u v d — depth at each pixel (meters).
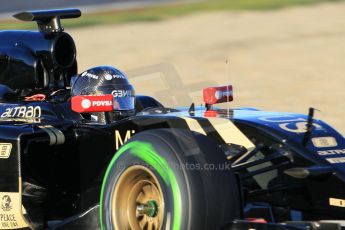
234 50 70.19
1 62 24.58
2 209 20.81
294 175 19.03
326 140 20.66
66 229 20.16
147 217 18.22
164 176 17.27
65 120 22.42
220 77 59.38
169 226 17.02
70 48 25.00
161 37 76.62
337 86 54.59
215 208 17.03
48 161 21.19
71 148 21.55
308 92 52.88
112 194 18.55
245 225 17.02
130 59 66.12
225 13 90.94
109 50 70.25
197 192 16.88
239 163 19.92
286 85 55.72
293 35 76.50
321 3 94.38
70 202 21.81
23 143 20.52
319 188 19.81
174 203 16.95
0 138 20.73
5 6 101.25
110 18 89.38
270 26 81.62
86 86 22.33
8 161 20.53
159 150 17.55
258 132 20.48
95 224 19.95
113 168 18.73
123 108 22.16
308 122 20.59
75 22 86.50
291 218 20.20
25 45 24.53
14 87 24.45
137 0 106.88
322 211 19.83
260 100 50.84
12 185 20.52
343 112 45.59
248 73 60.88
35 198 21.03
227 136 20.69
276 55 67.69
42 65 24.39
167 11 94.12
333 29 78.50
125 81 22.39
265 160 19.92
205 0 103.94
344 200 19.25
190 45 72.50
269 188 20.33
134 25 84.12
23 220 20.58
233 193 17.42
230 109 23.05
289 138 20.23
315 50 69.06
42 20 24.98
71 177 21.66
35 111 22.83
